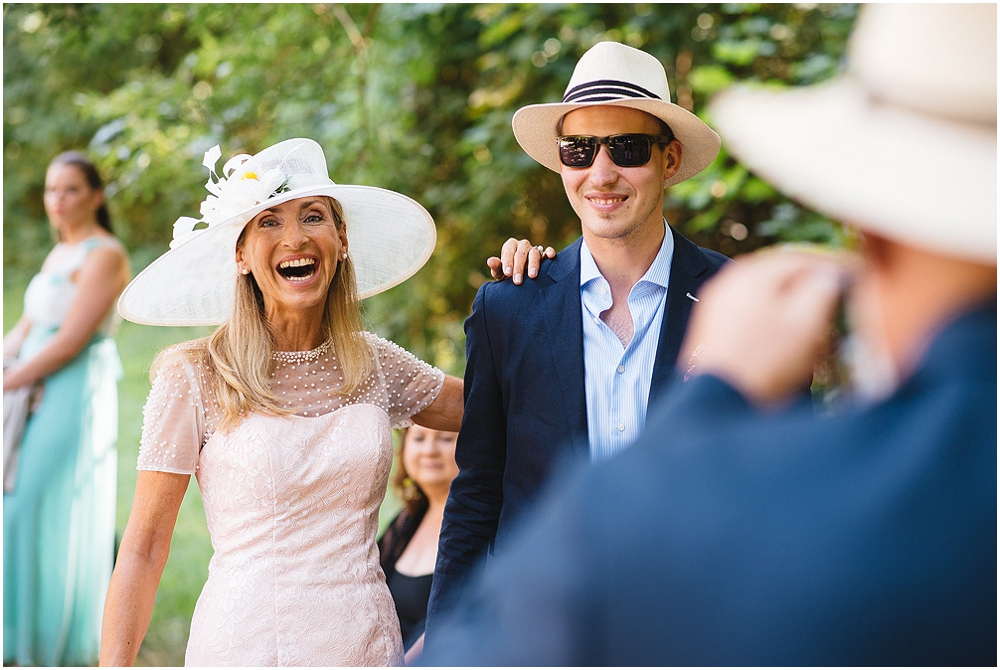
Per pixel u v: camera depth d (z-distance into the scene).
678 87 6.14
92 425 4.65
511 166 6.12
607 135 2.54
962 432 0.76
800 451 0.79
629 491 0.81
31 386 4.57
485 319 2.67
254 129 6.64
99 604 4.66
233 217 2.47
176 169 6.46
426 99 6.83
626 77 2.58
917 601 0.74
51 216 4.73
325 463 2.43
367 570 2.47
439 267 6.54
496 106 6.37
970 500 0.75
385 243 3.01
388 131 6.58
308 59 6.73
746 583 0.76
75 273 4.63
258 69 6.66
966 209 0.76
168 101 6.63
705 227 5.73
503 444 2.71
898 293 0.81
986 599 0.74
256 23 6.64
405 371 2.84
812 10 5.91
